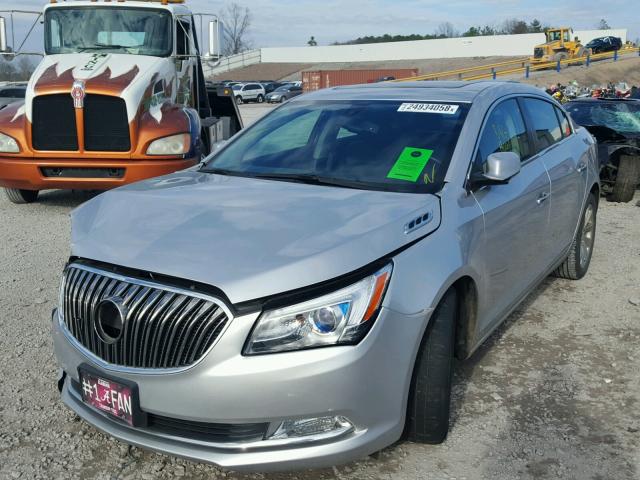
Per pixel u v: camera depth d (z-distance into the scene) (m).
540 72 48.50
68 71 8.05
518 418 3.39
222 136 11.52
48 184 7.92
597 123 10.20
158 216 3.01
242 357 2.44
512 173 3.41
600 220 8.38
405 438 3.06
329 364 2.46
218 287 2.45
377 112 3.99
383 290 2.62
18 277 5.71
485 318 3.54
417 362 2.87
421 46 77.31
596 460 3.03
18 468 2.96
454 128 3.67
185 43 9.70
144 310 2.55
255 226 2.81
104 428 2.77
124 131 7.72
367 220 2.84
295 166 3.79
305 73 54.69
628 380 3.84
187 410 2.51
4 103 18.05
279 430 2.53
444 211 3.13
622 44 58.09
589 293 5.39
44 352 4.18
